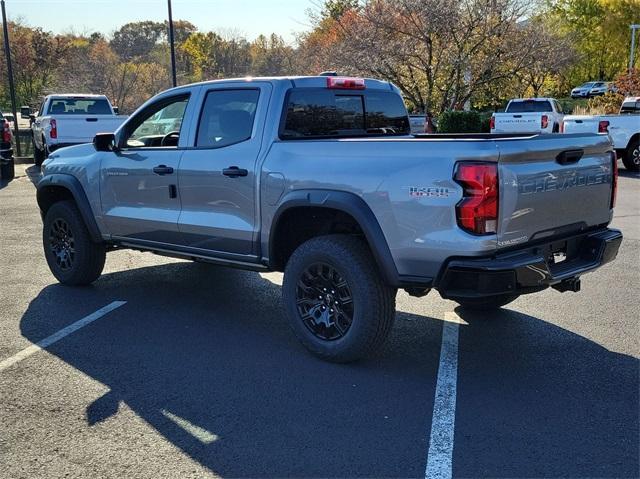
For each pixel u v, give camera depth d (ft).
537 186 13.29
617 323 17.47
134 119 19.16
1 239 28.89
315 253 14.71
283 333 17.10
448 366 14.70
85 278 21.27
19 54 119.55
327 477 10.30
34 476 10.32
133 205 19.02
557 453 10.91
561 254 14.85
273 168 15.37
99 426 11.96
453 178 12.64
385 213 13.53
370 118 18.21
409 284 13.61
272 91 15.97
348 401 12.96
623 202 37.55
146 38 171.12
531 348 15.75
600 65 162.09
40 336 16.79
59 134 49.32
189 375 14.30
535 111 70.38
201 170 16.94
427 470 10.45
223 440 11.44
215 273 23.62
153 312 18.86
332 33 95.45
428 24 71.10
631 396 13.05
